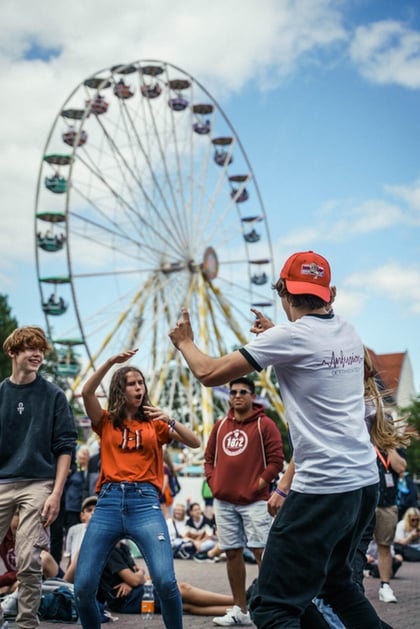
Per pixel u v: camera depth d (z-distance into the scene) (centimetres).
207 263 3625
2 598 764
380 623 412
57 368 3644
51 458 590
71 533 938
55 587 768
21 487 579
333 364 395
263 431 733
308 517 381
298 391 395
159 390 3434
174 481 1578
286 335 393
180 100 3788
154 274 3528
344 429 389
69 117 3478
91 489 1318
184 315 414
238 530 738
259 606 381
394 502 893
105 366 565
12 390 592
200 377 398
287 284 415
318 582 381
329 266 425
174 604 517
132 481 539
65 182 3161
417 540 1523
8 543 790
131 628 713
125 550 825
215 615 793
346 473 383
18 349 590
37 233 3300
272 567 382
